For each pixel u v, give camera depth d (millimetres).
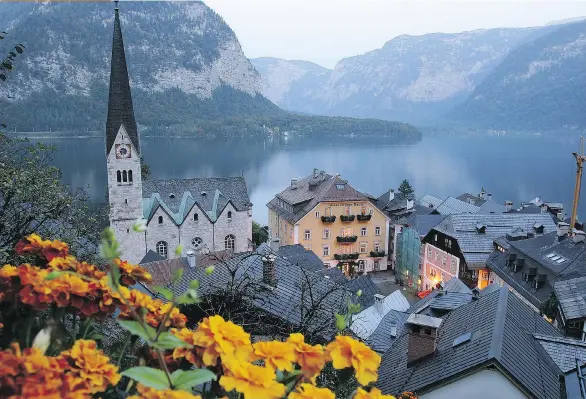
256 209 115375
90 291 3158
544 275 38719
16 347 2457
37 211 13664
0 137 15023
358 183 162500
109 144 50844
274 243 38688
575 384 15008
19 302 3264
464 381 14883
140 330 2873
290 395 2873
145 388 2947
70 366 2666
